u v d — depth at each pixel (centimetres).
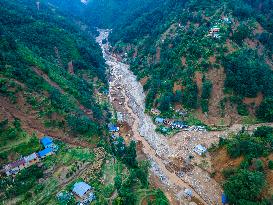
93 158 11138
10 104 11231
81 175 10400
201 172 11625
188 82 15138
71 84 14962
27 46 15875
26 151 10362
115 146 12406
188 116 14462
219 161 11662
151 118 14775
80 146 11569
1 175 9538
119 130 13962
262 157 10738
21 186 9400
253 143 11100
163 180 11300
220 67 15238
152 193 10288
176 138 13375
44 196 9444
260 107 14262
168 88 15500
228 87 14862
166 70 16712
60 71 15600
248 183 9919
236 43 16225
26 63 13700
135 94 17088
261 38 16912
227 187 10381
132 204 9738
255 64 15112
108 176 10612
